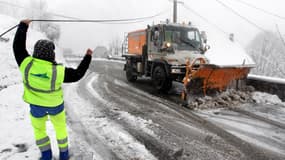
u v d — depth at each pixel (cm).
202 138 342
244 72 634
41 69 203
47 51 205
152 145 308
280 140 348
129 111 472
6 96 530
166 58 644
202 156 282
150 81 970
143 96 635
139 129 367
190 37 705
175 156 279
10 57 911
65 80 216
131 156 275
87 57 222
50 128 343
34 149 275
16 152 267
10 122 362
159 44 684
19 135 314
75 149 287
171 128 379
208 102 541
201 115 468
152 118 429
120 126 378
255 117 467
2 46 965
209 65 516
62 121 236
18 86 664
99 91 688
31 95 212
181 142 322
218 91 603
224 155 288
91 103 529
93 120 404
